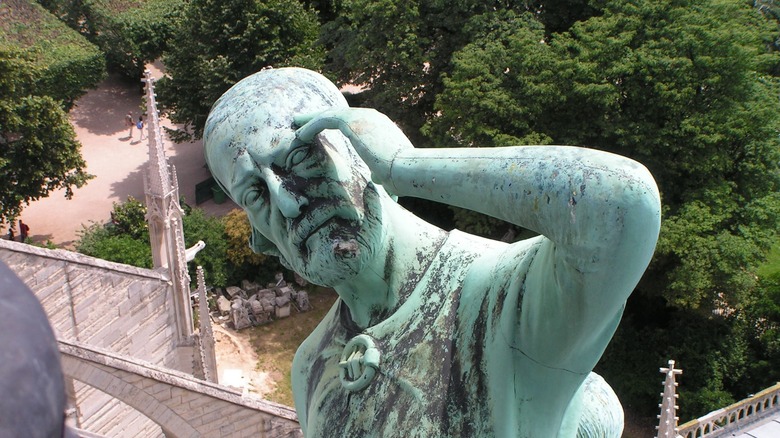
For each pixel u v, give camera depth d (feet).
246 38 127.24
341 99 16.35
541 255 12.84
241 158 14.90
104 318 80.59
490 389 13.65
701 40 98.48
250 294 114.21
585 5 123.95
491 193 11.95
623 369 98.78
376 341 14.84
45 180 126.41
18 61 114.73
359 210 14.62
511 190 11.68
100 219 132.98
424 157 12.82
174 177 82.43
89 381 61.82
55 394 4.06
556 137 103.91
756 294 101.30
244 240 112.37
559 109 104.37
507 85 106.63
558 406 13.89
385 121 13.61
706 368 96.58
